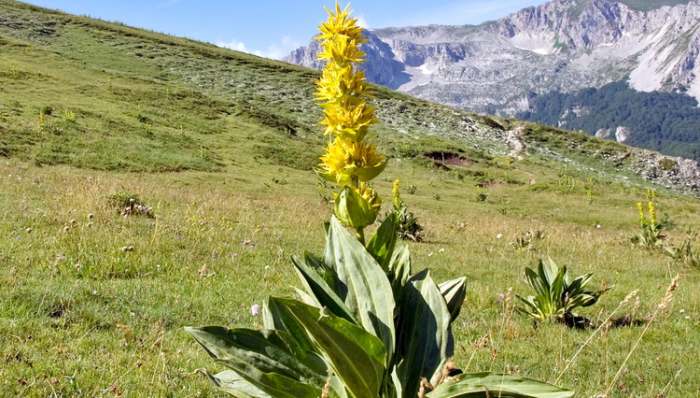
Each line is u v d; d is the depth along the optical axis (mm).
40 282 9102
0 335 6676
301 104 71000
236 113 58719
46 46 70312
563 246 22688
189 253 13031
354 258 3818
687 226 37719
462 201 42875
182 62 78250
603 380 7281
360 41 3768
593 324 10625
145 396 5520
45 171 28016
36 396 5285
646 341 9547
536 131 84000
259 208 25078
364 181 3799
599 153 79062
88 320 7719
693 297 13383
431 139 65625
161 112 51875
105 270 10695
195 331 3719
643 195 55344
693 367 8172
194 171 37250
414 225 21500
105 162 33844
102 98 51719
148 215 18250
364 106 3676
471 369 7113
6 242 11688
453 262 16438
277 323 4145
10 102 42156
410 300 4070
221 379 4227
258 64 86500
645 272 17672
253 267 12695
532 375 7109
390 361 3729
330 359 3316
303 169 45750
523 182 55469
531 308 11203
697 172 77312
